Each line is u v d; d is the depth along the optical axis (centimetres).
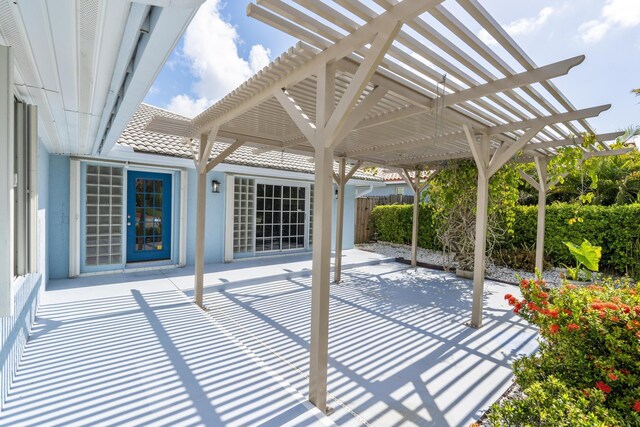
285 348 375
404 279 737
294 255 972
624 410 201
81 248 629
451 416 263
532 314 277
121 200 673
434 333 429
